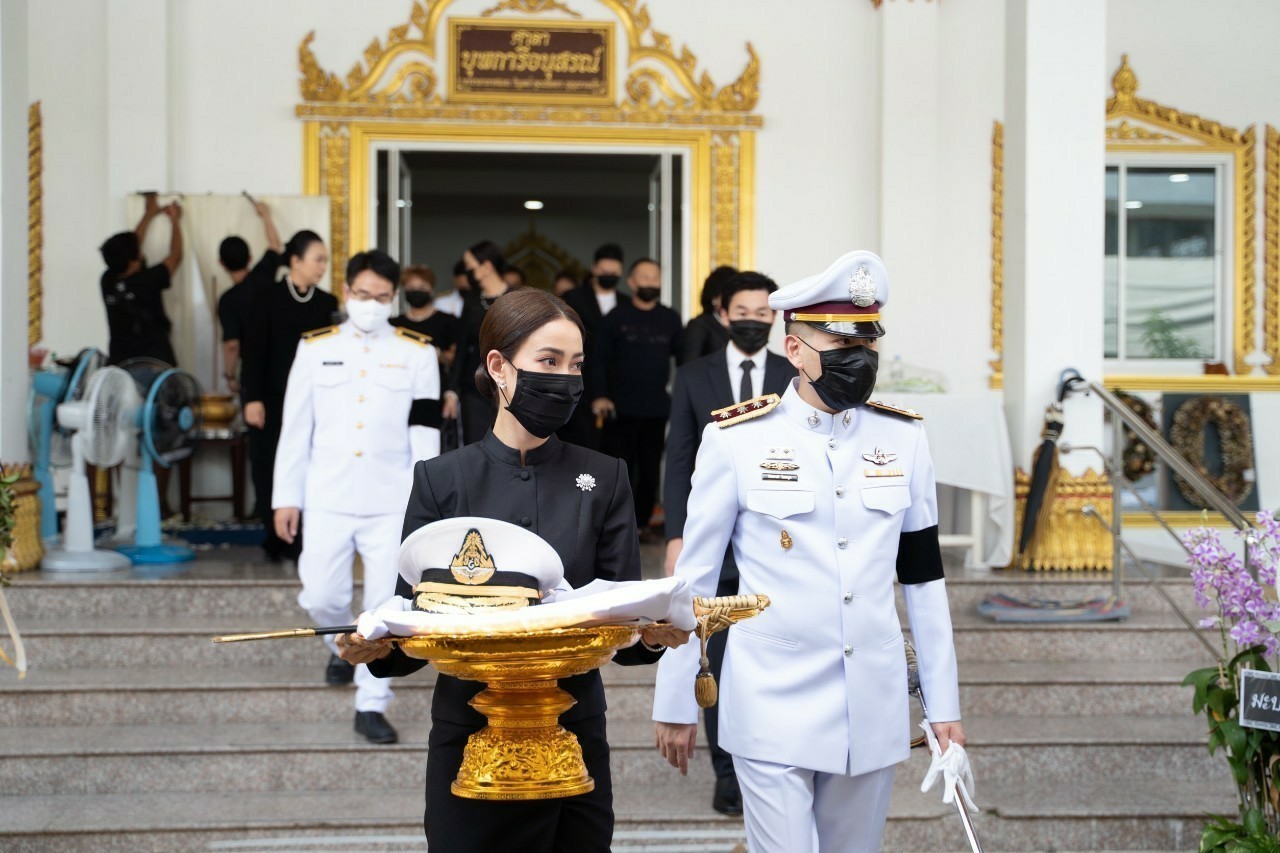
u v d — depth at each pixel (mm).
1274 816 3660
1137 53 9359
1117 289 9500
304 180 8797
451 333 7820
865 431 2688
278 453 4598
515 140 8969
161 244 8484
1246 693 3479
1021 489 6484
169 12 8562
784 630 2604
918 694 2697
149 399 6453
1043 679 5086
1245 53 9398
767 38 9109
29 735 4652
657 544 7859
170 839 4078
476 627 1751
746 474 2658
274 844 4086
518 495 2252
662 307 8164
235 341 7719
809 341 2531
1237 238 9422
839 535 2613
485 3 8914
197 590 5621
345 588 4602
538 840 2094
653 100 9070
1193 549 3639
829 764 2535
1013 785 4633
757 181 9141
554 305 2168
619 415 8023
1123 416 5543
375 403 4555
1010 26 6762
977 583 6016
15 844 4027
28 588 5562
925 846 4270
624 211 14086
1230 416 9094
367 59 8828
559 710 1942
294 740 4566
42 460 6605
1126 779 4691
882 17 9008
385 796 4410
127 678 4977
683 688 2697
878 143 9109
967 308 9117
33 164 8523
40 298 8578
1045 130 6566
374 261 4566
